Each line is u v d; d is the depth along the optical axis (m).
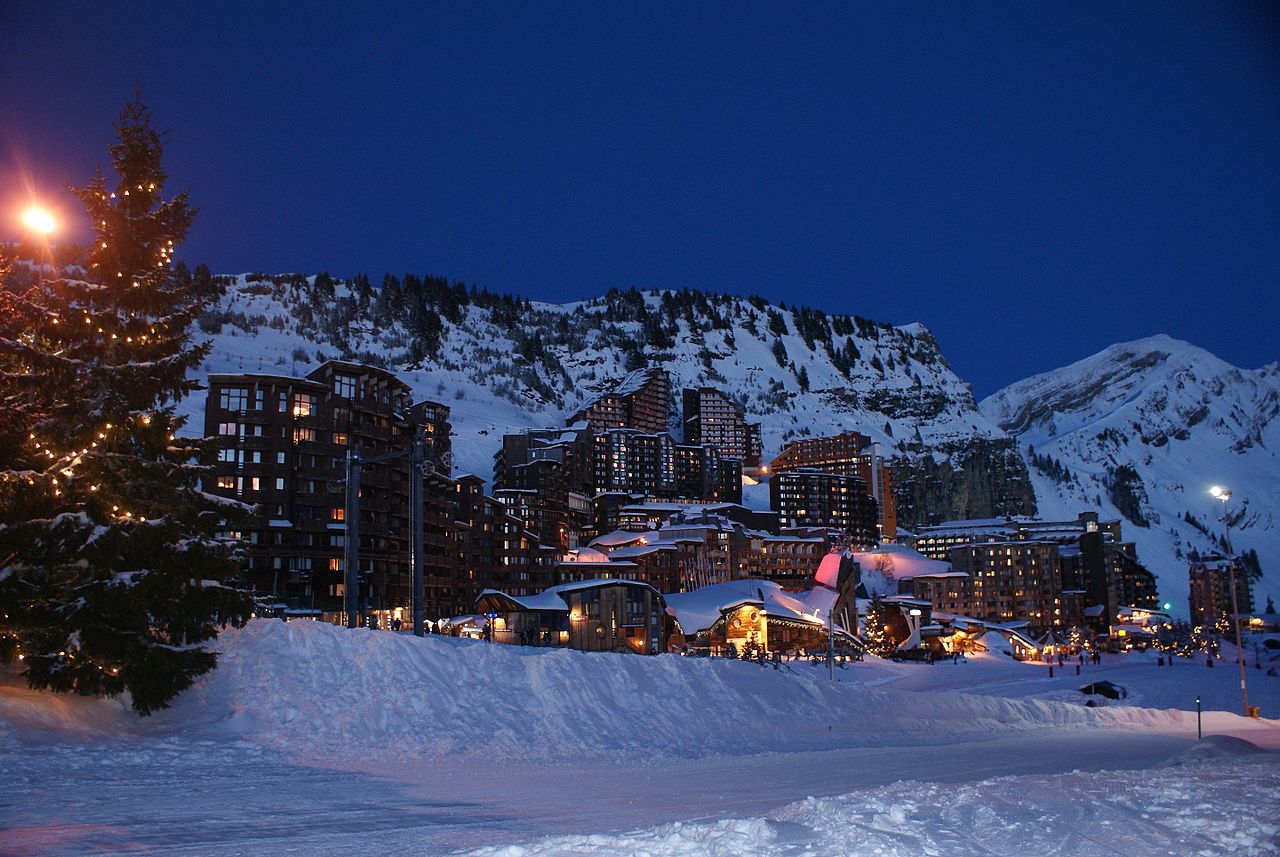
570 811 19.16
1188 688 116.31
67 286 30.17
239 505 32.47
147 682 27.53
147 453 30.73
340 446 110.62
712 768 28.16
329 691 30.05
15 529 27.36
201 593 28.83
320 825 16.88
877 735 41.41
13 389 29.88
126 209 31.83
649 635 116.56
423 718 29.56
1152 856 13.44
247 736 26.67
